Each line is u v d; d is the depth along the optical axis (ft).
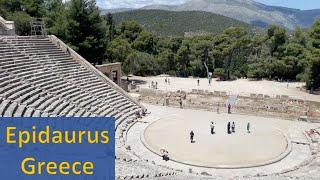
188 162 106.32
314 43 255.50
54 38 170.09
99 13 217.56
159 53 341.21
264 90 241.14
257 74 300.20
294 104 191.31
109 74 200.54
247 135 133.80
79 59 166.61
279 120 157.58
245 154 114.32
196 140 126.41
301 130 143.02
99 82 158.92
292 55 289.53
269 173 99.55
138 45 337.31
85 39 211.00
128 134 130.72
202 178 82.17
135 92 207.21
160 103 180.24
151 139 125.90
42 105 111.34
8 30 169.17
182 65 326.03
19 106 100.63
